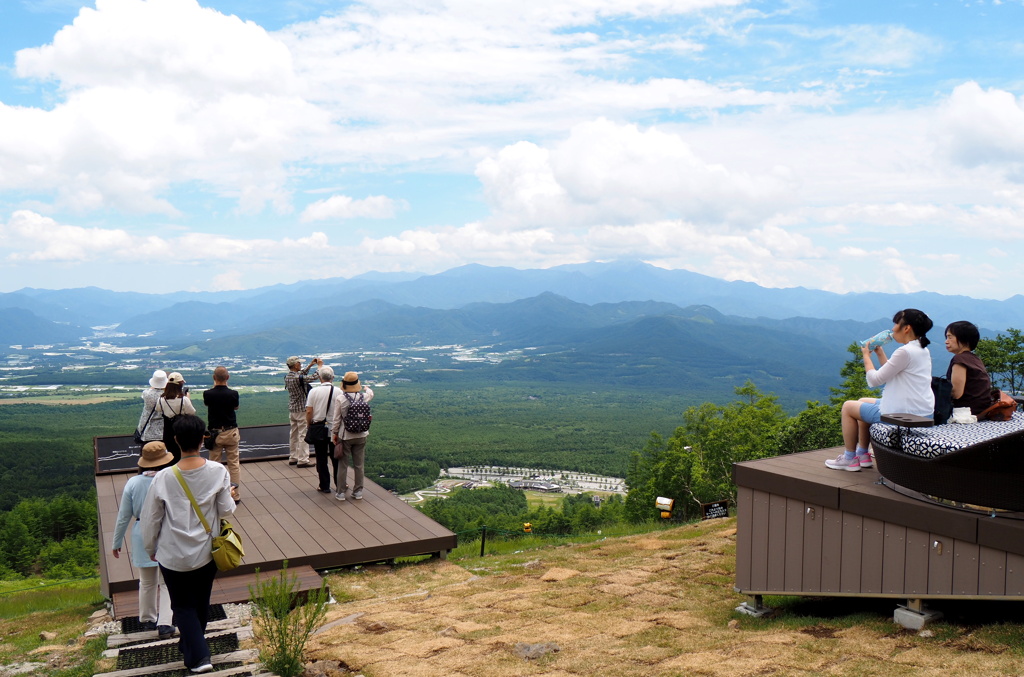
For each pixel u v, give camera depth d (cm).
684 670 401
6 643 596
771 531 520
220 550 396
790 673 379
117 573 663
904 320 465
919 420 441
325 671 434
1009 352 2697
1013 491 374
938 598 410
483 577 755
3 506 9238
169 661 431
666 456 3778
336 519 864
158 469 473
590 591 643
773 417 3631
